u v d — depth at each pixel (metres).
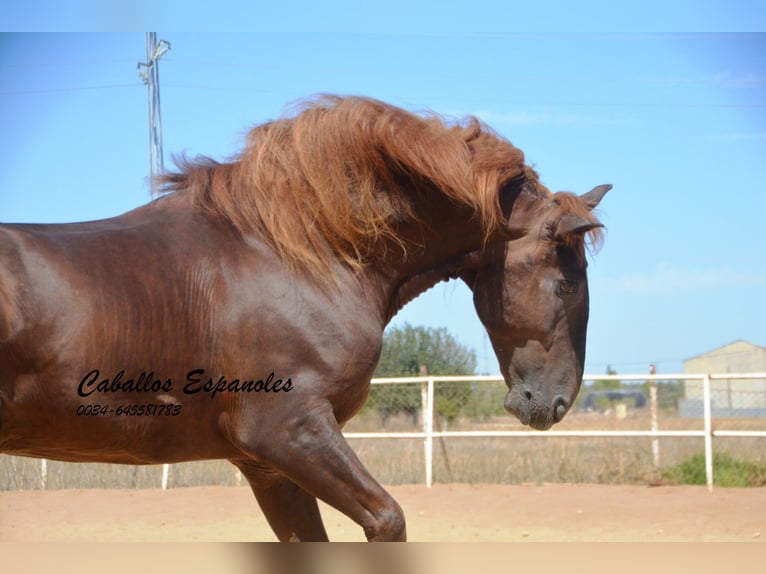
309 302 3.88
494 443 17.86
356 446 15.05
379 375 19.66
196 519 10.00
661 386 33.69
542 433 12.33
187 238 3.87
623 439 16.64
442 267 4.41
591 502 10.71
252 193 4.02
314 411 3.80
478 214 4.27
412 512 10.27
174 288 3.73
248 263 3.87
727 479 12.20
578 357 4.38
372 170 4.12
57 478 13.08
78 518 10.06
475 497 11.29
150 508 10.80
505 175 4.26
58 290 3.52
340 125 4.10
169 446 3.82
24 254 3.53
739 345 44.94
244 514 10.35
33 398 3.48
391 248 4.23
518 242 4.36
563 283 4.32
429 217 4.27
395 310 4.36
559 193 4.36
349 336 3.93
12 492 12.41
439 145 4.15
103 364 3.56
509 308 4.33
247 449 3.80
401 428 18.92
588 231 4.40
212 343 3.76
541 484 12.40
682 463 12.67
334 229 4.02
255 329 3.79
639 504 10.48
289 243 3.89
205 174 4.12
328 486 3.78
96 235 3.76
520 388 4.34
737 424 20.30
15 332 3.41
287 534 4.36
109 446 3.69
